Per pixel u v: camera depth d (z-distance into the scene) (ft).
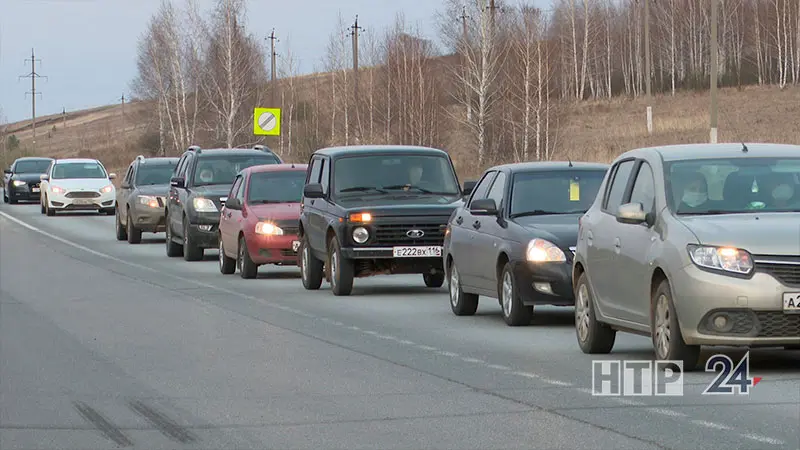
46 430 91.30
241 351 134.62
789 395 99.04
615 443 81.87
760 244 107.14
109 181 494.59
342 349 135.13
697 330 107.65
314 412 96.68
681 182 117.91
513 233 154.10
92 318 170.30
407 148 213.05
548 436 84.94
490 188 169.58
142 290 212.84
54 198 483.51
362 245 197.57
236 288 216.33
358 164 209.77
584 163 168.14
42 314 175.94
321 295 202.49
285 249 232.12
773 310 105.40
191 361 127.44
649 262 114.01
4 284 225.97
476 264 163.63
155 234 386.73
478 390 105.91
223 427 91.20
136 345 140.97
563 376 112.68
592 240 128.16
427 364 122.62
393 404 99.66
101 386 111.86
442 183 209.56
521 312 152.97
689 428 86.22
